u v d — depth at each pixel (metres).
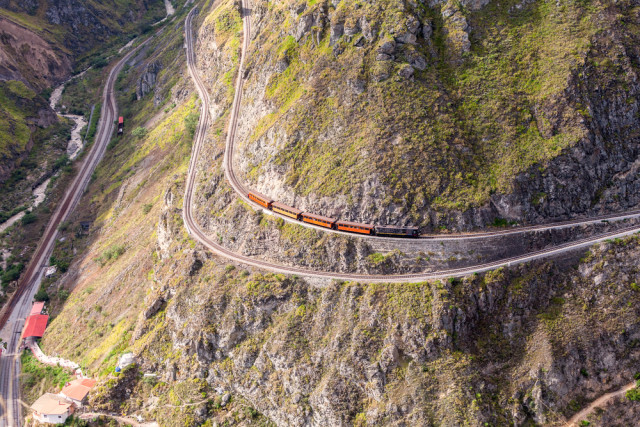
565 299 116.25
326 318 120.12
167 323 135.62
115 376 132.75
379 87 133.75
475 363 111.00
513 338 114.25
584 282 117.38
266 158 146.50
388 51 135.38
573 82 129.00
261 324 125.25
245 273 131.88
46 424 130.50
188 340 130.12
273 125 146.38
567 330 112.69
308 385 116.06
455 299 114.50
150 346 134.50
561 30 135.38
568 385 109.38
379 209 124.81
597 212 125.38
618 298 114.44
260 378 121.38
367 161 128.25
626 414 107.12
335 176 130.88
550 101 129.00
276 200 139.88
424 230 122.69
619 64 131.25
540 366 109.31
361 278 122.00
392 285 118.56
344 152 132.25
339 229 126.31
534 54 134.88
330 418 111.75
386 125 130.00
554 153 124.94
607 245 118.38
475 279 117.06
